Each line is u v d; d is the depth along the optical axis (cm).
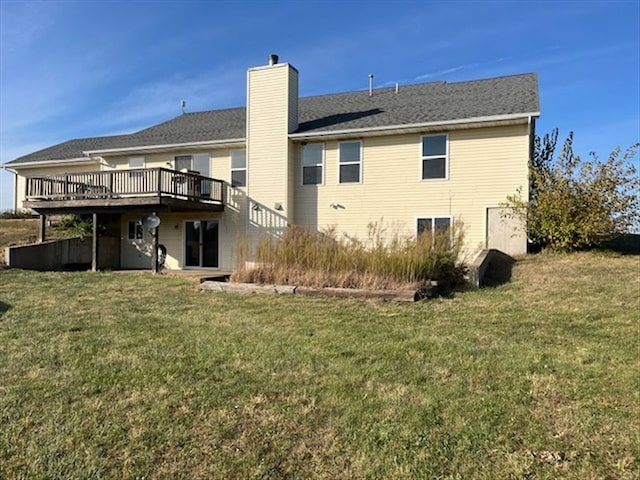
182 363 411
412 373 379
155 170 1285
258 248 927
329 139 1373
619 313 579
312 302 709
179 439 275
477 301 690
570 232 1084
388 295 718
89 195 1362
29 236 1530
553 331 505
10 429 287
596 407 305
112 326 559
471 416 296
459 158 1239
